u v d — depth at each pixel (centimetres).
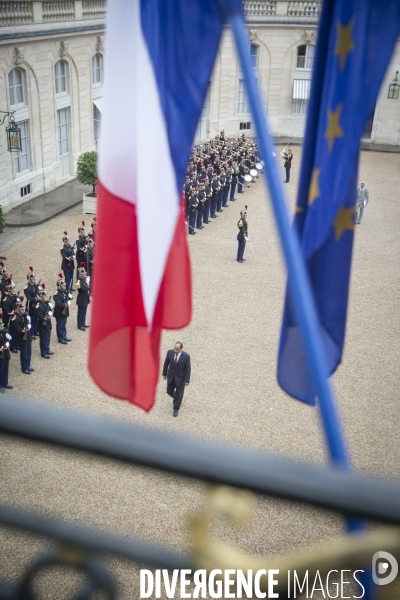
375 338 2062
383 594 169
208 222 3216
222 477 121
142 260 485
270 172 371
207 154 3922
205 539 156
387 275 2600
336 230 511
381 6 468
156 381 521
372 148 4797
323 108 503
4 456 1364
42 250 2748
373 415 1628
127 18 468
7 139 3111
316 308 529
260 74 4819
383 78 476
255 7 4616
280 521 1211
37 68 3312
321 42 502
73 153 3781
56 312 1934
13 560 1034
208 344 1972
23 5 3108
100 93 4000
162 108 467
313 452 1467
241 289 2405
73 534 158
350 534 284
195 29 455
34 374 1783
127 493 1269
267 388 1736
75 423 128
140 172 473
